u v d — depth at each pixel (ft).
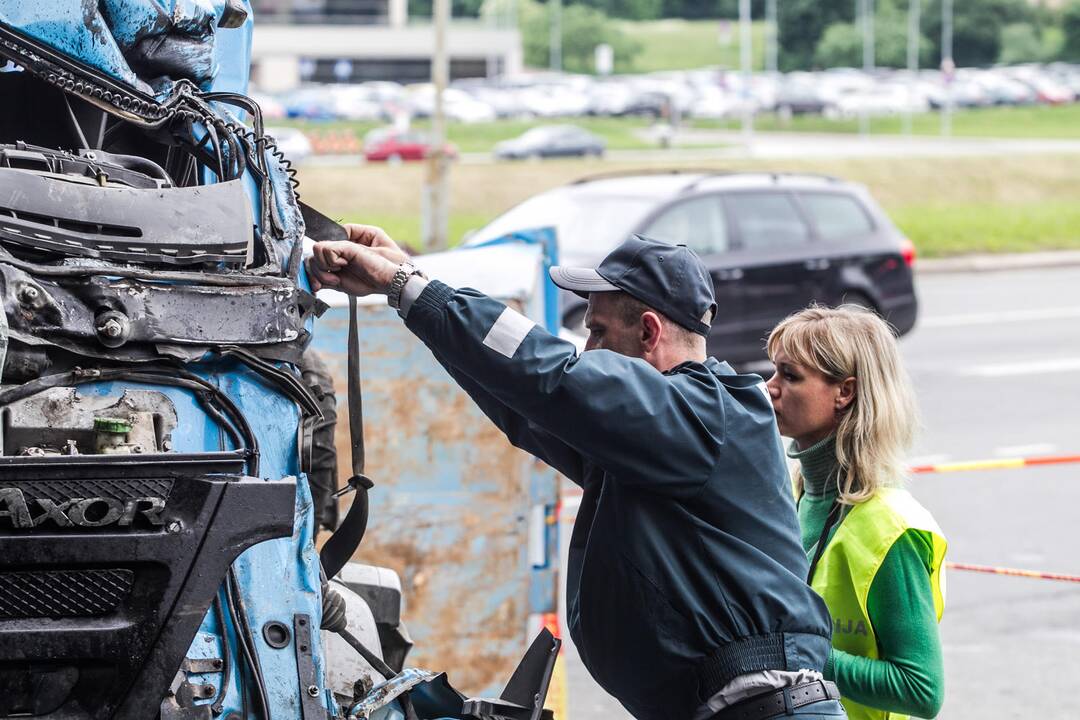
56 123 13.60
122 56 12.62
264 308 11.42
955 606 30.37
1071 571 32.58
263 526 9.25
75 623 9.04
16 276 10.11
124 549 9.01
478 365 11.55
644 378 11.57
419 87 294.46
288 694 10.67
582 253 49.49
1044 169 165.78
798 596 11.87
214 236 11.26
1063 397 55.06
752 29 505.66
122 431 10.25
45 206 10.59
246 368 11.41
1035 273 100.63
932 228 115.03
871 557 13.26
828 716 11.66
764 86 312.50
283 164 13.35
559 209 52.11
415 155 193.88
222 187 11.51
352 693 12.45
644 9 515.50
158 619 9.05
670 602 11.76
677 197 52.03
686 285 12.45
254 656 10.59
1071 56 414.82
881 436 13.58
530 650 12.50
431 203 79.30
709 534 11.75
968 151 209.15
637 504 11.87
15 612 9.00
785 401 13.99
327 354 20.13
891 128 276.62
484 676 20.44
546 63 458.09
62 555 8.95
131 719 9.08
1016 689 25.57
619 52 458.09
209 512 9.13
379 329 20.16
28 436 10.21
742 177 54.85
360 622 13.98
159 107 12.64
